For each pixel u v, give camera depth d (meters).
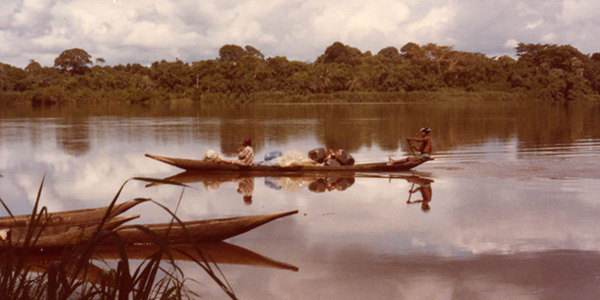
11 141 20.66
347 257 6.03
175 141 20.95
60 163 14.42
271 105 75.88
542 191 10.07
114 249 6.35
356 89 100.19
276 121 34.72
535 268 5.60
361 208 8.67
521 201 9.15
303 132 25.42
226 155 16.58
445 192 10.08
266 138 22.23
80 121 35.41
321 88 100.62
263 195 9.88
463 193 9.96
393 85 99.19
